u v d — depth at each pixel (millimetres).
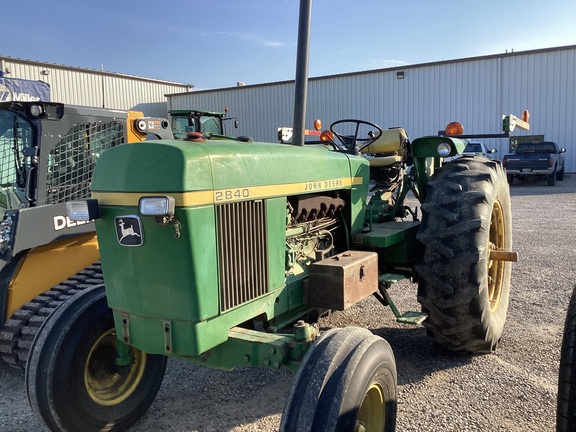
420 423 2920
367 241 3414
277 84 26016
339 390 2008
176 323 2268
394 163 4406
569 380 2266
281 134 4312
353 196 3426
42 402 2576
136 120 4895
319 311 3381
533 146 18172
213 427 2998
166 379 3650
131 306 2367
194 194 2170
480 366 3625
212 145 2355
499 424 2893
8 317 3783
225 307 2375
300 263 3039
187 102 28906
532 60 20797
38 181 4062
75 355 2676
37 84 9789
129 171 2240
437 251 3301
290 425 1979
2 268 3738
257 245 2543
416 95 22859
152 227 2203
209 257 2266
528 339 4090
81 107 4383
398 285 5852
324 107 24938
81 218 2326
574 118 20438
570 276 5969
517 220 10281
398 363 3721
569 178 19656
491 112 21656
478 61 21594
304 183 2877
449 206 3340
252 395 3389
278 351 2297
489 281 4023
